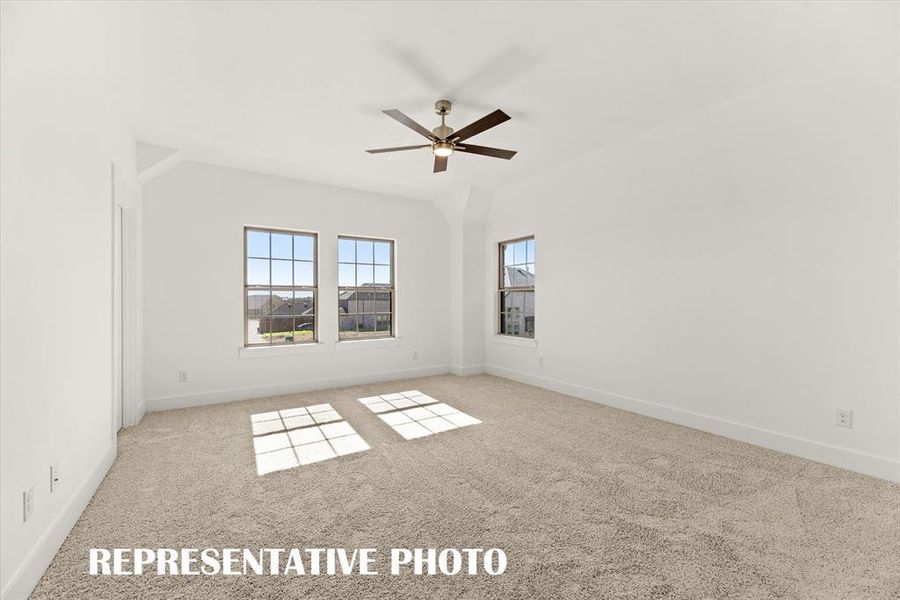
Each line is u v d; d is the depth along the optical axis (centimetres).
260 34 226
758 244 300
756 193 299
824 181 266
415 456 287
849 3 206
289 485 242
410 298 569
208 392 426
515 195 532
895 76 237
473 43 237
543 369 500
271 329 472
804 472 256
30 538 154
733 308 316
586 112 329
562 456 285
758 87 293
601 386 426
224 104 306
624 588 155
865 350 252
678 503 219
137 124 336
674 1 204
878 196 245
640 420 368
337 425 356
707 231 330
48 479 171
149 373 397
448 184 522
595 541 185
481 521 202
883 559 172
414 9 208
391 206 554
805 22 221
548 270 488
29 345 156
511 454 289
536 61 255
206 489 236
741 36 233
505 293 575
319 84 280
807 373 277
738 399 314
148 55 243
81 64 215
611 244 411
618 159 399
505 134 373
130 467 267
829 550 178
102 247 251
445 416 382
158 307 401
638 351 388
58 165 185
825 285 268
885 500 221
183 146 382
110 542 185
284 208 473
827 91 262
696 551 177
